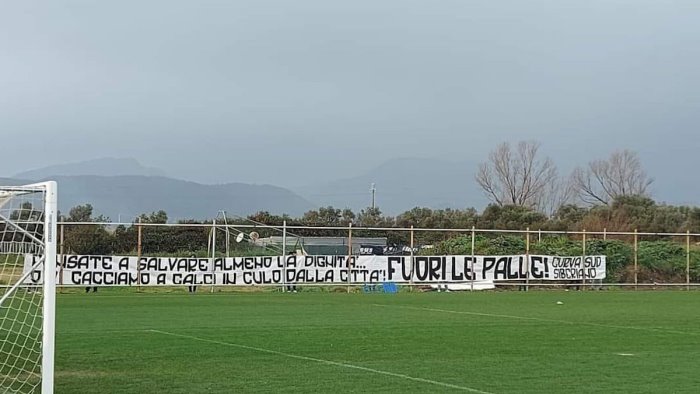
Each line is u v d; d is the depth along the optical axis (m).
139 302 25.62
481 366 13.02
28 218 10.48
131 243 35.31
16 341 14.41
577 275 36.16
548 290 35.50
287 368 12.63
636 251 37.59
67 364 12.88
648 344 16.14
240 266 31.05
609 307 25.86
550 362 13.53
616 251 39.12
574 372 12.53
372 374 12.14
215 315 21.36
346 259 32.44
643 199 70.50
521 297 30.42
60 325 18.45
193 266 30.41
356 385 11.24
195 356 13.81
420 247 40.56
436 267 33.72
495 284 34.62
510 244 40.25
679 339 17.06
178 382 11.35
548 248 40.25
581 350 15.09
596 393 10.85
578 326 19.53
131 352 14.23
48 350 9.48
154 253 35.69
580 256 36.69
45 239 9.54
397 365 13.03
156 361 13.24
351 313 22.42
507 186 71.62
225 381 11.45
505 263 34.84
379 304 25.94
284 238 31.78
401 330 18.17
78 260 29.20
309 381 11.52
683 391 11.04
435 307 24.91
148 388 10.91
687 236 37.97
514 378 11.94
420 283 33.47
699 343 16.38
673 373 12.52
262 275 31.39
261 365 12.91
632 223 63.91
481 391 10.91
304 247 39.00
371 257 32.78
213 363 13.08
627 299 30.05
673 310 24.80
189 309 23.16
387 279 33.00
